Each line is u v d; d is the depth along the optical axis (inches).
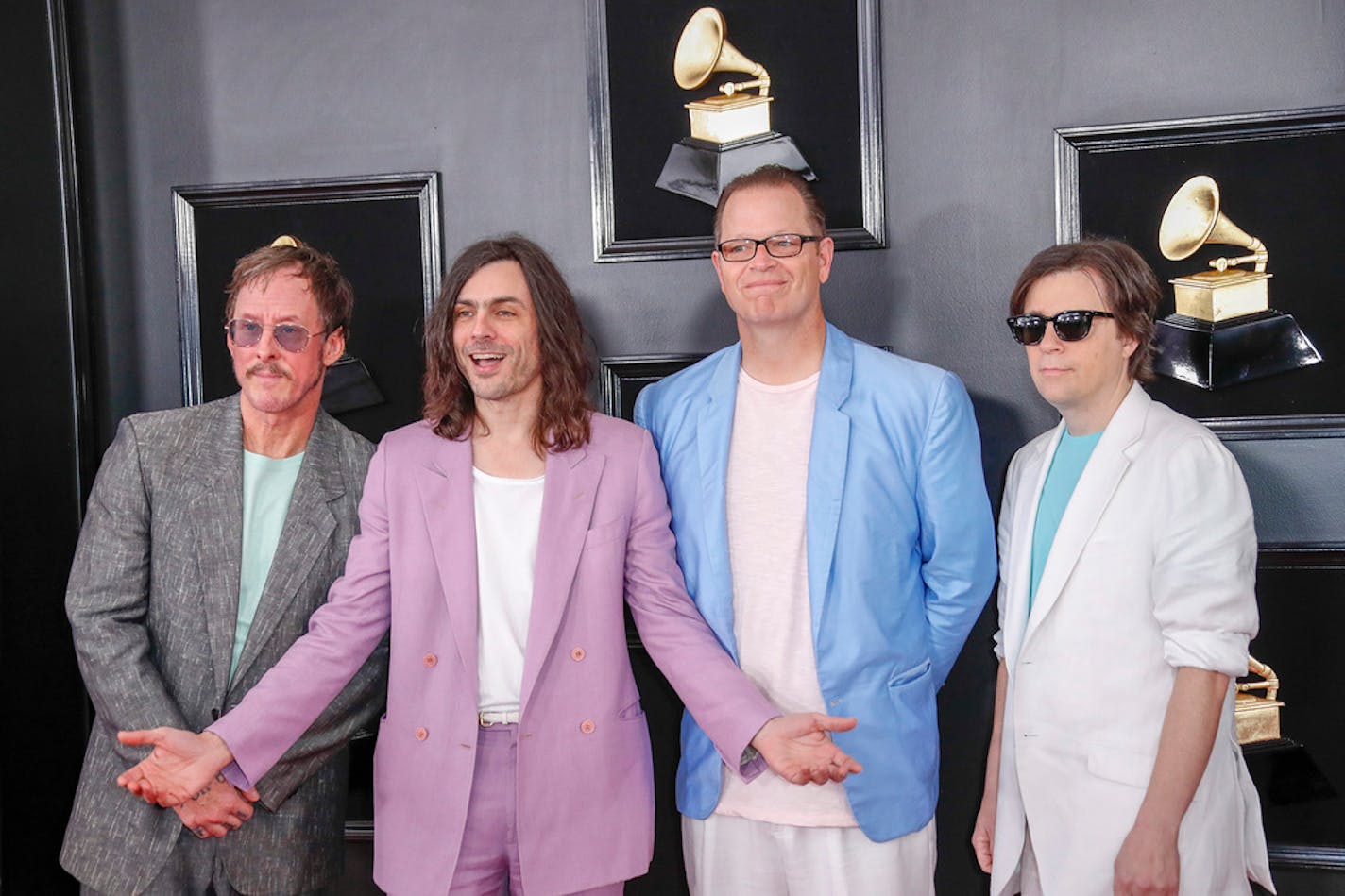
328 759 80.3
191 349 103.3
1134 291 74.9
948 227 95.7
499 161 100.6
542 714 72.0
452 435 76.5
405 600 73.8
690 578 78.4
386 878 72.6
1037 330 75.4
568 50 99.5
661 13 97.5
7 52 97.4
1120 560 71.6
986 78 94.7
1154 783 67.8
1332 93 90.4
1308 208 91.0
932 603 80.1
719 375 82.0
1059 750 72.5
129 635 76.9
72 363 101.4
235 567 78.6
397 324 101.7
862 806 75.0
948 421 77.7
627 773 73.6
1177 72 92.4
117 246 104.5
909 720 77.1
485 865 72.9
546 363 76.5
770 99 96.6
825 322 82.3
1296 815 93.4
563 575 72.9
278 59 102.4
